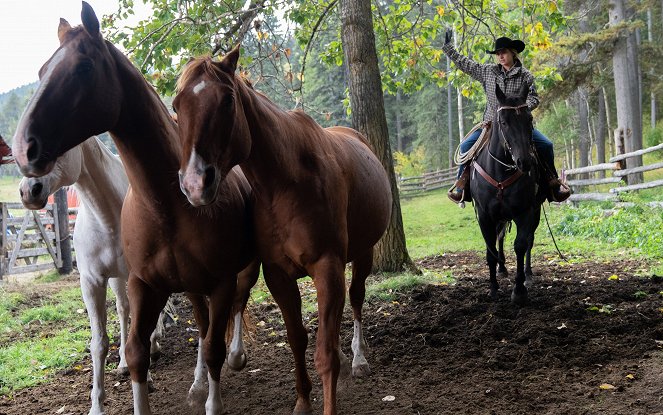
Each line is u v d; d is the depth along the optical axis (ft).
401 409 12.14
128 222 10.68
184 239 10.41
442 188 105.50
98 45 9.24
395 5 37.86
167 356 17.53
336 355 10.43
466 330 16.80
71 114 8.78
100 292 13.15
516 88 19.88
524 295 18.99
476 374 13.62
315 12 31.09
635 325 15.76
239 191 11.71
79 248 13.19
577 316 17.13
